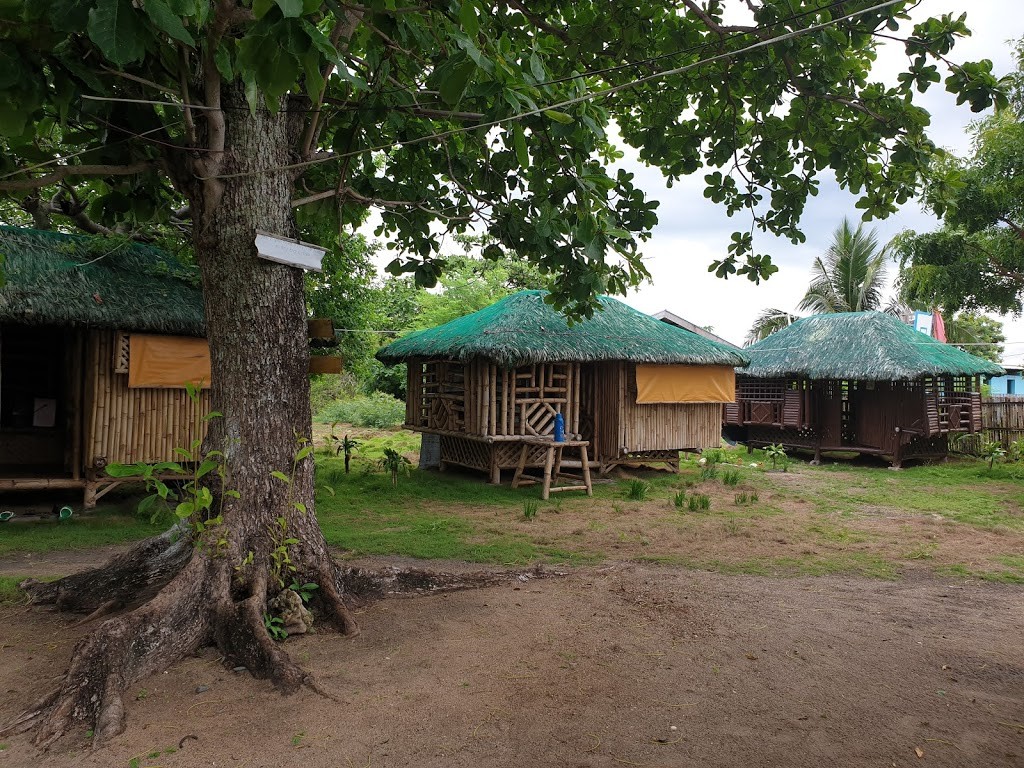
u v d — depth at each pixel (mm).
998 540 7035
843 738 2889
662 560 5895
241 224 4000
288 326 4184
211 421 4133
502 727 2891
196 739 2730
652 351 10617
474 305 19250
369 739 2766
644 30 5383
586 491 9781
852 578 5520
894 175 5816
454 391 10703
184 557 4238
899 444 13531
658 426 11305
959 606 4824
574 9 5723
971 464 14125
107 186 5496
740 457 15078
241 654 3420
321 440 16297
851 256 22828
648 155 6086
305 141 4355
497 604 4492
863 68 5785
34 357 9016
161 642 3350
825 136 5766
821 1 4750
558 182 4637
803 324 15938
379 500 8797
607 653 3717
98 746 2658
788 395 14992
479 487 9844
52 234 8039
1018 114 10961
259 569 3908
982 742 2887
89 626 3869
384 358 12266
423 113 4512
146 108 3846
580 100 3637
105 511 7695
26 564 5555
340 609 3996
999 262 12031
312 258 4211
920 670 3637
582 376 11609
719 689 3326
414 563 5695
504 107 3789
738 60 5402
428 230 5996
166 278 8367
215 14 2979
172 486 8289
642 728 2918
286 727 2840
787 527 7477
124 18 2270
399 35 3422
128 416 7781
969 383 14766
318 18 3576
